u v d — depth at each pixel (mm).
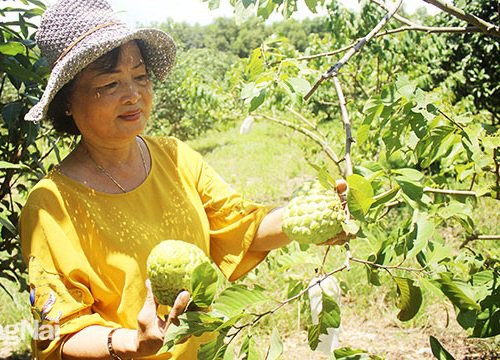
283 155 11492
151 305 1248
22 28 2357
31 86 2289
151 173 1644
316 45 6137
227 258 1765
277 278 4277
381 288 4281
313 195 1332
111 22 1521
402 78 1507
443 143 1631
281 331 3879
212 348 1153
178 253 1268
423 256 1393
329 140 6922
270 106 4750
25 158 2553
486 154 1862
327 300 1220
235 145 13617
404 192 1307
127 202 1562
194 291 1105
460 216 1873
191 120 13141
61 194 1500
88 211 1500
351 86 6609
